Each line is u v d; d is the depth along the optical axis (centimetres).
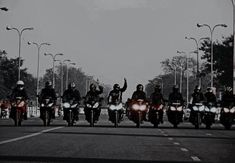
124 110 3656
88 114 3538
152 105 3597
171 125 4119
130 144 2012
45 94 3584
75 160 1445
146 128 3406
